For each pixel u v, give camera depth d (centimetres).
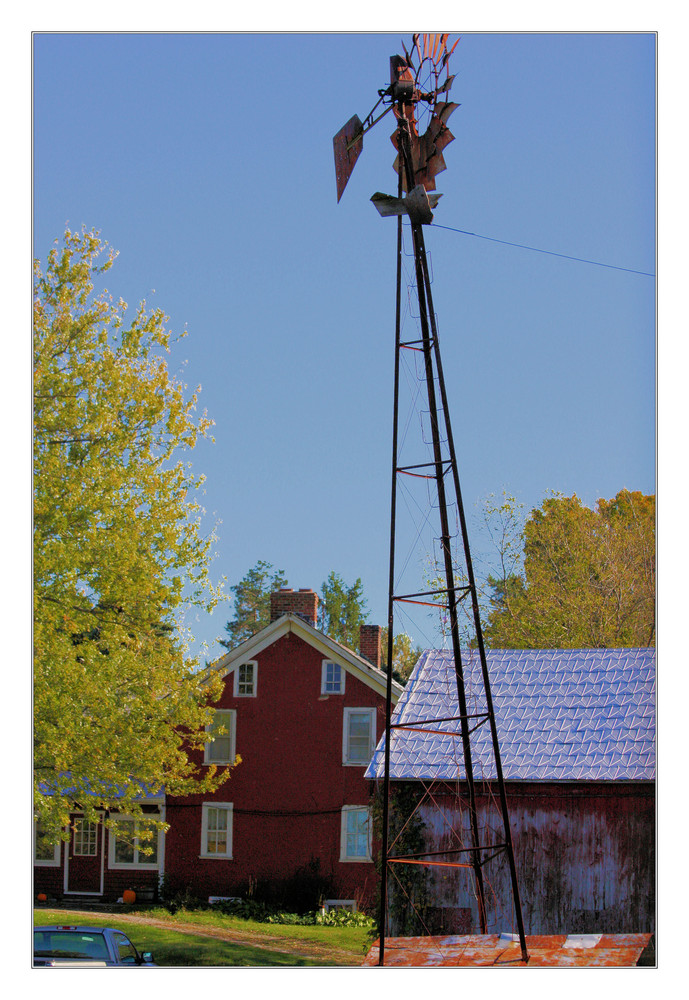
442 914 2628
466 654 3122
